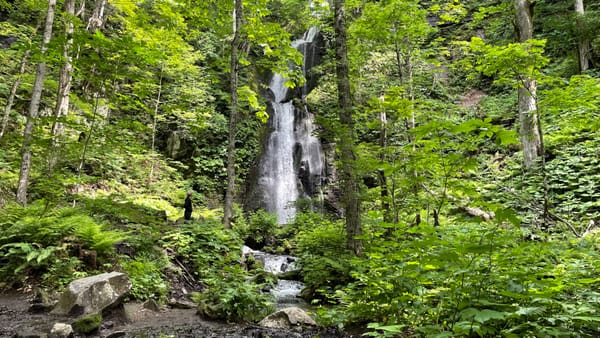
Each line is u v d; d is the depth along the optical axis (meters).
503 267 3.30
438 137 4.07
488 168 13.63
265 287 8.93
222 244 9.72
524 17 12.53
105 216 8.80
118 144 6.70
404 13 11.18
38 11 15.93
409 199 6.95
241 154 20.17
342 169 7.72
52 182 6.71
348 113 8.23
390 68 16.14
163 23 14.66
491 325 2.84
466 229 5.68
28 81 13.11
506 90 19.80
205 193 18.66
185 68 17.52
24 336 4.03
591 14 15.20
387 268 3.95
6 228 6.98
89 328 4.51
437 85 20.19
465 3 22.75
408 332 3.80
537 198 10.30
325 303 7.26
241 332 4.90
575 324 2.83
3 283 6.19
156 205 14.01
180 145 19.19
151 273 7.25
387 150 6.82
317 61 23.92
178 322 5.41
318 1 13.39
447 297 3.19
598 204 9.65
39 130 6.31
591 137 12.19
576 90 7.43
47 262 6.48
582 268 4.07
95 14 14.37
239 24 11.95
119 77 6.19
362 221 8.38
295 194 20.02
